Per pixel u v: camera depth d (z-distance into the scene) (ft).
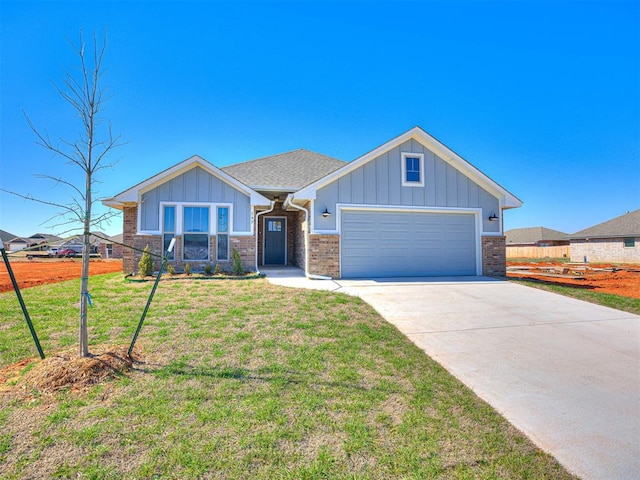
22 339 15.74
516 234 155.33
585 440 9.57
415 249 39.45
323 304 23.25
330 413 10.30
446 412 10.74
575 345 17.56
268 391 11.48
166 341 15.85
